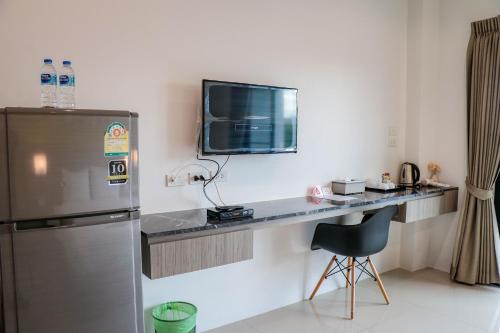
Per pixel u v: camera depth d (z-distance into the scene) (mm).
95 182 1713
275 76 2875
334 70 3242
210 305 2689
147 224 2162
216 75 2586
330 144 3277
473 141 3500
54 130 1612
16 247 1582
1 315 1607
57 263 1658
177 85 2436
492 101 3330
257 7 2746
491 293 3326
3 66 1916
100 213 1740
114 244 1780
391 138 3754
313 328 2713
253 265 2877
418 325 2760
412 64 3760
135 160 1825
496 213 3566
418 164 3773
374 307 3047
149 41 2320
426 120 3787
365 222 2709
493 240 3404
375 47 3529
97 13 2146
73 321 1710
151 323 2445
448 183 3811
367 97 3512
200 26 2500
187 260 2084
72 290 1696
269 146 2744
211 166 2617
